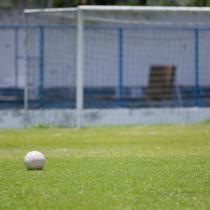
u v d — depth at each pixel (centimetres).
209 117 7788
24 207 2825
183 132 6384
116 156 4481
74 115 7425
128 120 7625
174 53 8588
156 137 5938
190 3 10088
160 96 8519
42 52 7806
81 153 4731
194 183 3316
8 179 3462
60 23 8050
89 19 7700
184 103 8462
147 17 7731
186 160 4184
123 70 8644
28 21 7719
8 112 7425
